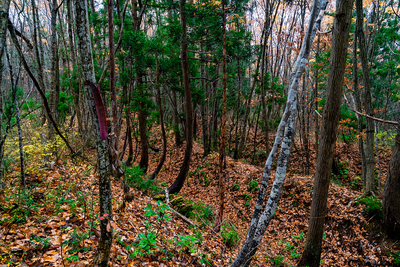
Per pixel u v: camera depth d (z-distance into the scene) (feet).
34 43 21.85
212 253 18.17
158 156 60.75
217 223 25.04
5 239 11.09
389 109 50.44
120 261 12.24
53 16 30.01
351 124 38.11
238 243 23.52
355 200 29.01
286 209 33.73
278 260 23.02
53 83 29.30
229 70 50.01
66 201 16.08
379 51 49.47
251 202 37.55
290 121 12.31
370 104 28.30
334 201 30.58
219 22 28.66
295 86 12.10
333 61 17.79
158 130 74.43
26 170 19.66
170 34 34.37
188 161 36.55
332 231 27.58
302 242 27.35
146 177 39.52
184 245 14.96
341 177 43.88
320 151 19.29
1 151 14.43
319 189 19.60
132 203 21.27
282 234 30.04
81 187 18.45
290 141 12.25
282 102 49.47
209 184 46.01
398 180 21.83
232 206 38.14
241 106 56.70
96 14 38.78
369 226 25.35
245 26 54.85
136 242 14.49
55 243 11.81
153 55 38.14
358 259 23.43
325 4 11.44
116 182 25.91
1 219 12.30
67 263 10.62
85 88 9.91
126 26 36.63
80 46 9.52
